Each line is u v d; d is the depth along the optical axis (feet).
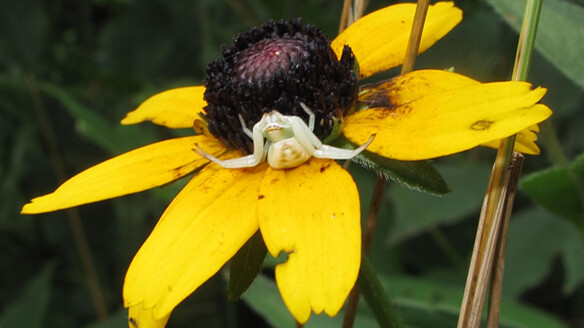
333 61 0.43
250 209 0.39
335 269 0.35
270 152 0.39
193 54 0.93
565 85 0.70
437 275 0.71
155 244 0.38
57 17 1.02
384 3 0.79
